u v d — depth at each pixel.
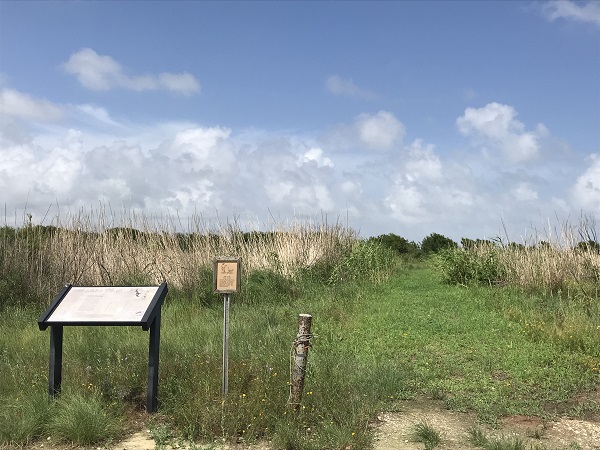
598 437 5.84
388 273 21.27
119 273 14.73
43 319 6.39
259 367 7.38
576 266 15.72
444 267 19.98
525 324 10.99
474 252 19.73
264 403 6.18
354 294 15.68
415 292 16.83
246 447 5.55
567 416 6.48
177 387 6.85
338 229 20.94
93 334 9.38
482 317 12.20
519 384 7.56
